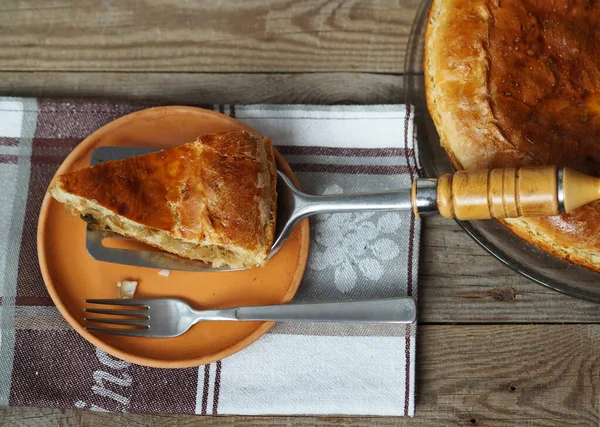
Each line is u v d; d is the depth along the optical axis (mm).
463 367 664
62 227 651
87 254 651
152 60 702
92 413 660
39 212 671
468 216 569
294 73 700
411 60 672
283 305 635
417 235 666
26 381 650
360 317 635
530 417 659
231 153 630
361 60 701
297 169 678
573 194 550
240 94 697
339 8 707
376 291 662
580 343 665
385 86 698
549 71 602
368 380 653
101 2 708
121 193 630
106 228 650
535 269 624
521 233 612
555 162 593
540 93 600
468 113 599
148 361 629
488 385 662
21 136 680
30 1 708
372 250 665
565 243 596
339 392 652
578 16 609
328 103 697
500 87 597
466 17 605
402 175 675
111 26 706
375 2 705
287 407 651
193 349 638
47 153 679
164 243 648
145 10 707
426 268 673
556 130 600
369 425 659
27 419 659
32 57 703
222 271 649
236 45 703
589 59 608
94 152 657
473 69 600
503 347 666
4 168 676
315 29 705
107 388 651
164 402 650
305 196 637
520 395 661
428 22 626
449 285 671
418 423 659
